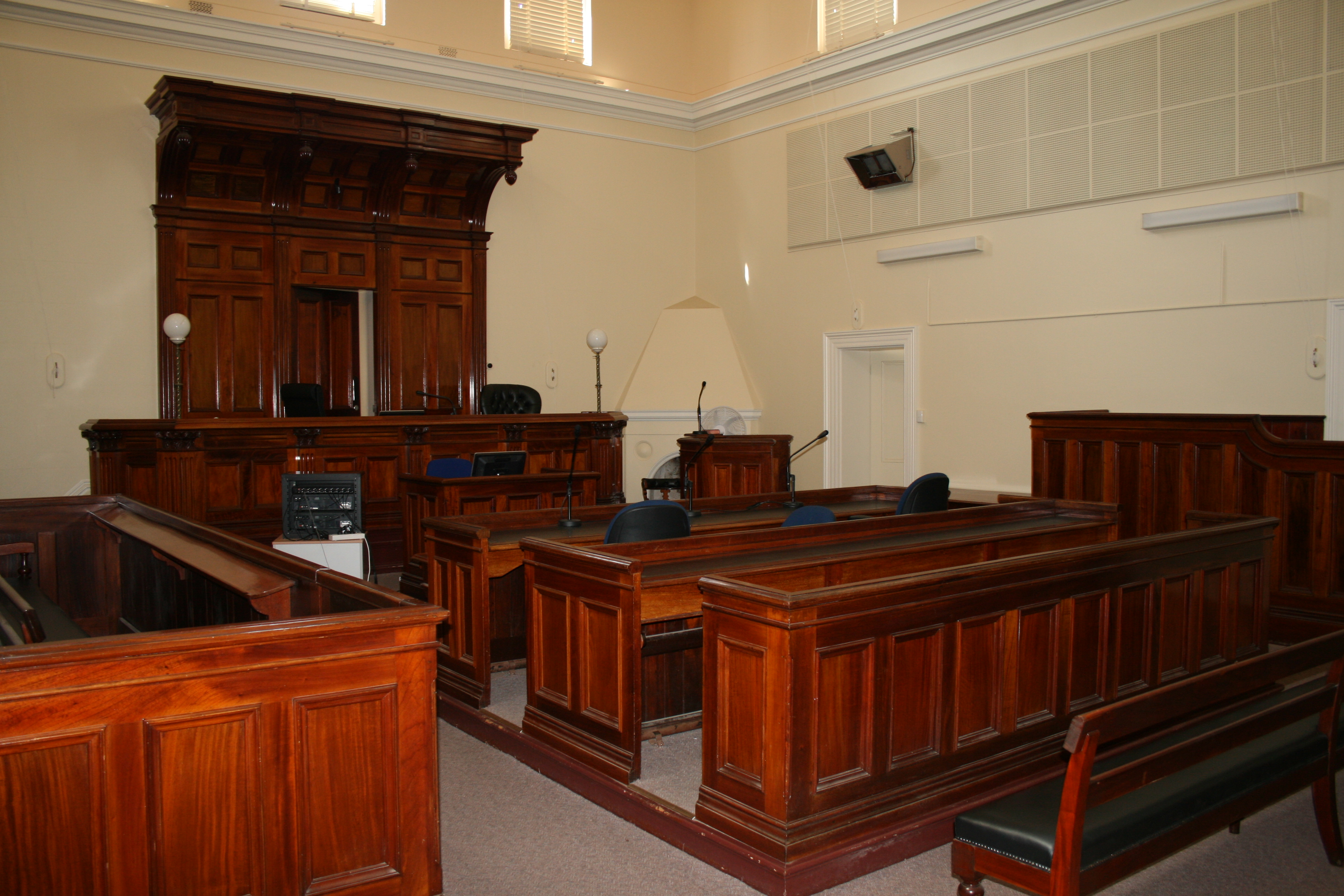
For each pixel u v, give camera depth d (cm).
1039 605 292
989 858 210
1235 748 243
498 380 900
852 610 246
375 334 828
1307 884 253
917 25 768
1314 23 572
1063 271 700
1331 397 569
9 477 695
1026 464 725
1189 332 632
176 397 737
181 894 193
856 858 246
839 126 855
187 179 741
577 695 319
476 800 307
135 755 189
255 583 243
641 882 250
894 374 896
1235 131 607
